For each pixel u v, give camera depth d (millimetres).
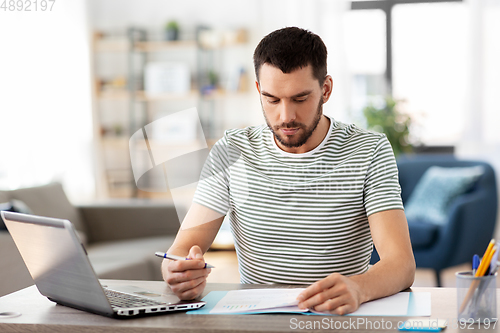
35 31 4867
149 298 1119
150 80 4938
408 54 4594
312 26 4602
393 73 4637
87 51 4980
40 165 4863
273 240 1405
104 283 1303
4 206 2695
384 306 1038
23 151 4801
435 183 3584
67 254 975
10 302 1151
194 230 1380
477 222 3342
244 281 1471
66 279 1037
